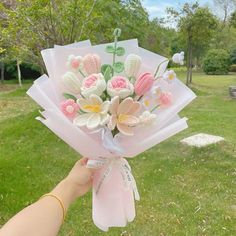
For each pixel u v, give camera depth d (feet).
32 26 10.78
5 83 28.25
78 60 2.01
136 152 2.08
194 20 21.84
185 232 5.37
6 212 5.92
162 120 2.05
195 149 8.64
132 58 2.02
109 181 2.10
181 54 2.10
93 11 11.10
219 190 6.75
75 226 5.51
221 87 24.08
